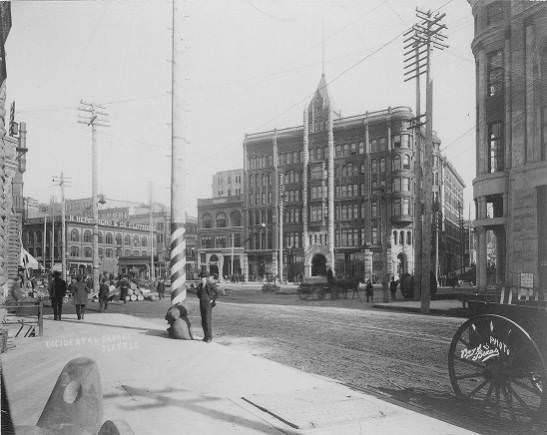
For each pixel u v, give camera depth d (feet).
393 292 96.37
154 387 21.15
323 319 55.98
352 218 219.82
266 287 137.59
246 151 257.14
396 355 31.50
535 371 17.56
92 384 11.59
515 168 70.79
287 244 240.94
